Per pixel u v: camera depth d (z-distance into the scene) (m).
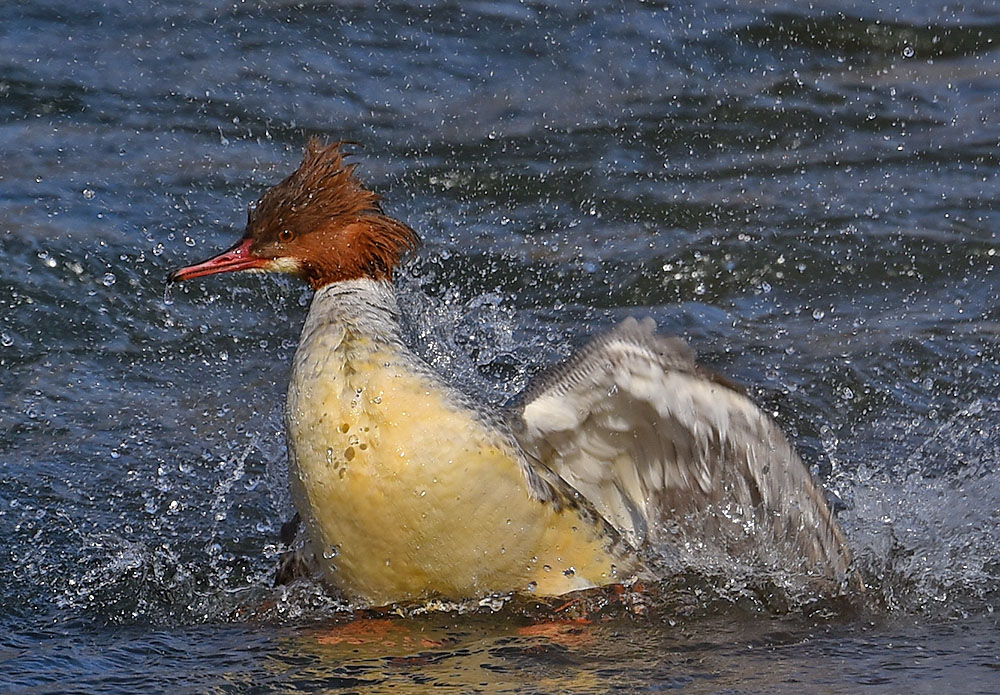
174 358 12.99
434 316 13.45
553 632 8.41
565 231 15.37
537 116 17.92
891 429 11.77
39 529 10.08
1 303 13.42
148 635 8.52
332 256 8.64
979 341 13.22
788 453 8.34
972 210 15.84
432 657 8.07
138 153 16.61
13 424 11.71
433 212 15.64
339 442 7.96
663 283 14.33
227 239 14.93
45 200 15.32
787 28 20.00
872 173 16.73
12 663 8.07
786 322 13.69
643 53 19.48
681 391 8.18
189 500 10.67
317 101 18.11
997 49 19.64
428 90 18.56
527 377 12.37
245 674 7.88
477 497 8.01
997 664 8.01
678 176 16.56
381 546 8.14
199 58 18.91
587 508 8.73
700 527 9.08
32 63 18.41
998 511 10.23
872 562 9.43
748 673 7.88
